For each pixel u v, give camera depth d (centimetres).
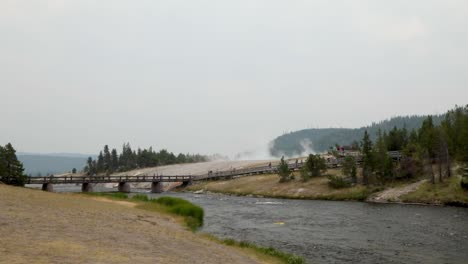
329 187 8719
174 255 1839
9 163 7694
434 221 4694
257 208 6469
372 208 6275
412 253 3022
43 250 1501
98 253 1580
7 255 1346
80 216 2783
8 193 3616
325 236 3762
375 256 2919
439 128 8125
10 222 2066
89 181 10575
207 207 6681
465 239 3553
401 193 7475
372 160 8369
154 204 4962
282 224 4575
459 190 6856
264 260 2272
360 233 3938
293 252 3034
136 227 2709
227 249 2459
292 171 10925
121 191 11469
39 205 3048
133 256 1630
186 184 12938
